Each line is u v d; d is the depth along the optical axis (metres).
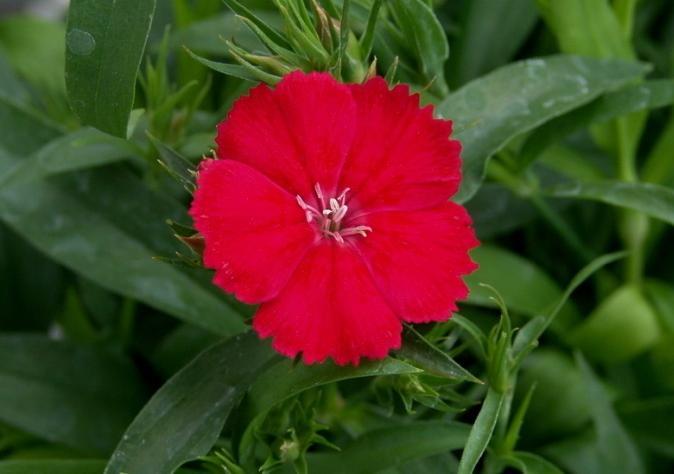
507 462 0.28
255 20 0.27
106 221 0.32
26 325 0.35
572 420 0.32
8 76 0.36
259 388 0.26
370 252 0.25
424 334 0.27
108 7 0.26
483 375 0.31
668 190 0.30
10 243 0.35
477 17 0.36
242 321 0.31
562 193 0.31
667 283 0.35
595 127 0.34
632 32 0.37
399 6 0.28
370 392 0.29
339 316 0.25
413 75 0.30
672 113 0.35
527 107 0.30
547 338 0.34
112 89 0.26
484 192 0.34
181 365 0.33
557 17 0.32
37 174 0.31
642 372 0.34
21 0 0.47
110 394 0.33
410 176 0.26
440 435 0.28
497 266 0.33
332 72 0.26
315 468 0.28
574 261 0.35
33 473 0.27
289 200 0.25
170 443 0.26
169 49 0.35
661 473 0.33
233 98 0.32
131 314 0.34
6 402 0.32
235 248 0.25
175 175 0.26
